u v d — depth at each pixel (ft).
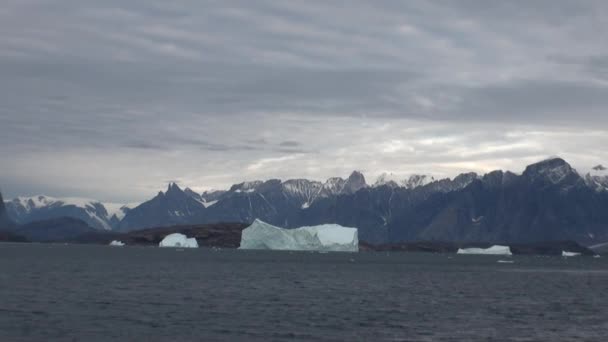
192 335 215.51
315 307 287.07
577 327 244.83
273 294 338.75
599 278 545.03
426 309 287.48
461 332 229.04
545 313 281.95
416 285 420.77
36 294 313.53
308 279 453.58
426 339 215.72
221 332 221.66
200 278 438.40
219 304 290.35
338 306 292.40
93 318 242.37
